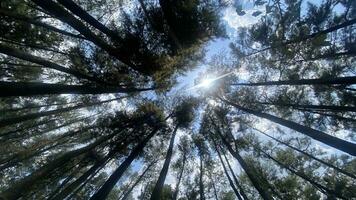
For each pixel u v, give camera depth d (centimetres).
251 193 1672
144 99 1546
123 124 1455
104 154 1381
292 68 1126
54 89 734
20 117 954
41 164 1477
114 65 1120
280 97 1287
